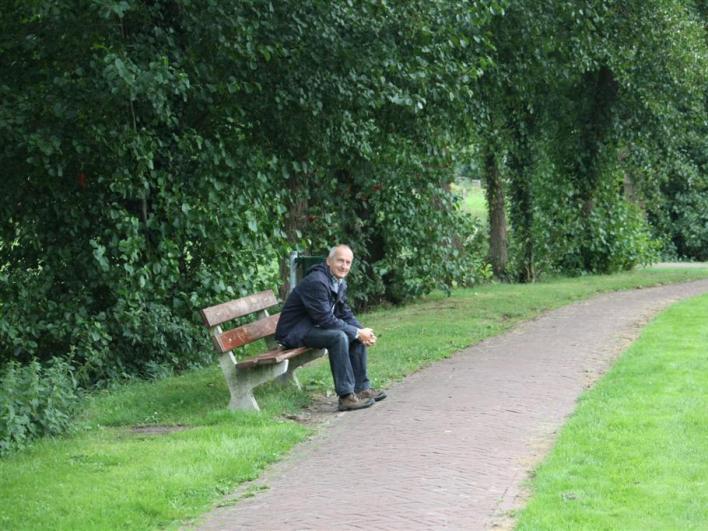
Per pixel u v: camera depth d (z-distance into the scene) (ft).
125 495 20.74
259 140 40.83
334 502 20.21
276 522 19.16
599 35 61.46
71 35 34.06
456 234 61.46
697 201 106.52
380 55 38.37
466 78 42.01
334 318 29.63
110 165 36.27
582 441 23.45
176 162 38.50
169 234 38.04
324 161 45.24
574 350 37.88
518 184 73.51
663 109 69.97
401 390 31.71
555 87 66.85
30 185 36.99
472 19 41.37
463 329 44.01
